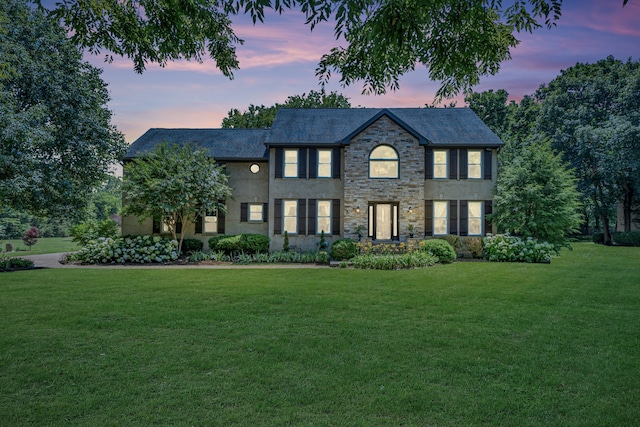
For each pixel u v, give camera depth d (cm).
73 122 1786
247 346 582
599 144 3181
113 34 650
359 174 1942
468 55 595
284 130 2109
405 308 833
